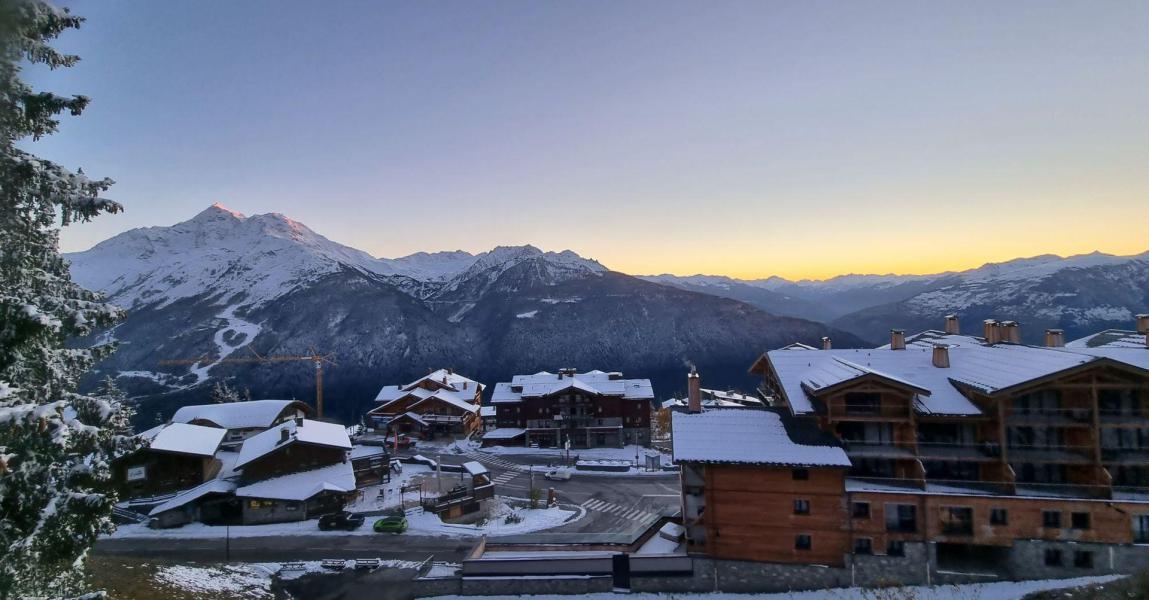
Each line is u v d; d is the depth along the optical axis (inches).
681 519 1840.6
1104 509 1398.9
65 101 697.6
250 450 2472.9
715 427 1642.5
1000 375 1569.9
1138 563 1373.0
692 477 1665.8
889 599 1317.7
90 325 775.7
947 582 1434.5
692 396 1760.6
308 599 1525.6
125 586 1299.2
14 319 618.5
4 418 568.7
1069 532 1409.9
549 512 2367.1
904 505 1480.1
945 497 1454.2
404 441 3764.8
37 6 614.9
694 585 1546.5
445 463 3287.4
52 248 923.4
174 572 1515.7
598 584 1565.0
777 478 1520.7
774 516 1519.4
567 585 1568.7
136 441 820.0
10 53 611.8
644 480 2876.5
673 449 1556.3
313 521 2190.0
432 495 2536.9
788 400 1683.1
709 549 1545.3
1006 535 1430.9
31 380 749.9
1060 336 1916.8
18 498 660.7
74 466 741.9
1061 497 1423.5
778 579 1503.4
